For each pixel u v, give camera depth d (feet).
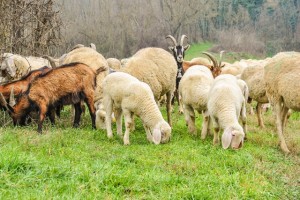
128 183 19.04
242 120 31.01
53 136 27.25
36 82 30.07
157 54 33.99
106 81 29.48
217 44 180.65
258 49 177.06
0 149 21.65
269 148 28.73
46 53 45.98
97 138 29.19
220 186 19.79
